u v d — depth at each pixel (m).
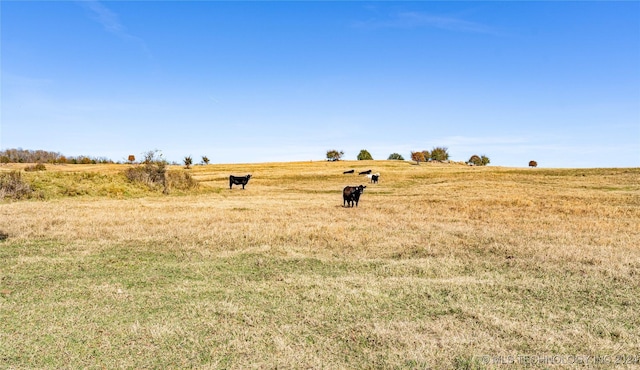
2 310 5.77
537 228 13.35
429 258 9.30
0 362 4.31
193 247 10.17
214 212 17.33
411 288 7.03
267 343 4.88
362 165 83.50
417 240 11.26
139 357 4.49
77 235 11.44
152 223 13.77
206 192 31.91
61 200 21.83
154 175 30.72
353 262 8.91
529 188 33.69
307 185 43.06
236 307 6.03
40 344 4.74
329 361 4.47
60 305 6.00
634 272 7.94
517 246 10.39
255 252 9.71
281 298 6.50
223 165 89.88
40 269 8.00
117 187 26.56
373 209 19.39
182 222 14.09
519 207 20.36
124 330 5.17
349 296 6.58
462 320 5.66
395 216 16.53
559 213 17.89
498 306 6.19
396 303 6.32
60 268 8.11
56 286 6.92
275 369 4.29
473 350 4.71
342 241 11.03
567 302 6.39
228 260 8.97
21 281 7.18
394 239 11.39
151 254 9.44
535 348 4.79
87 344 4.77
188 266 8.40
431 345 4.82
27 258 8.77
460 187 35.41
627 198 24.41
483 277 7.77
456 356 4.57
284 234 11.81
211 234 11.73
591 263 8.75
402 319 5.68
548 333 5.19
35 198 21.92
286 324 5.45
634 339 5.02
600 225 13.84
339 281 7.43
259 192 33.06
